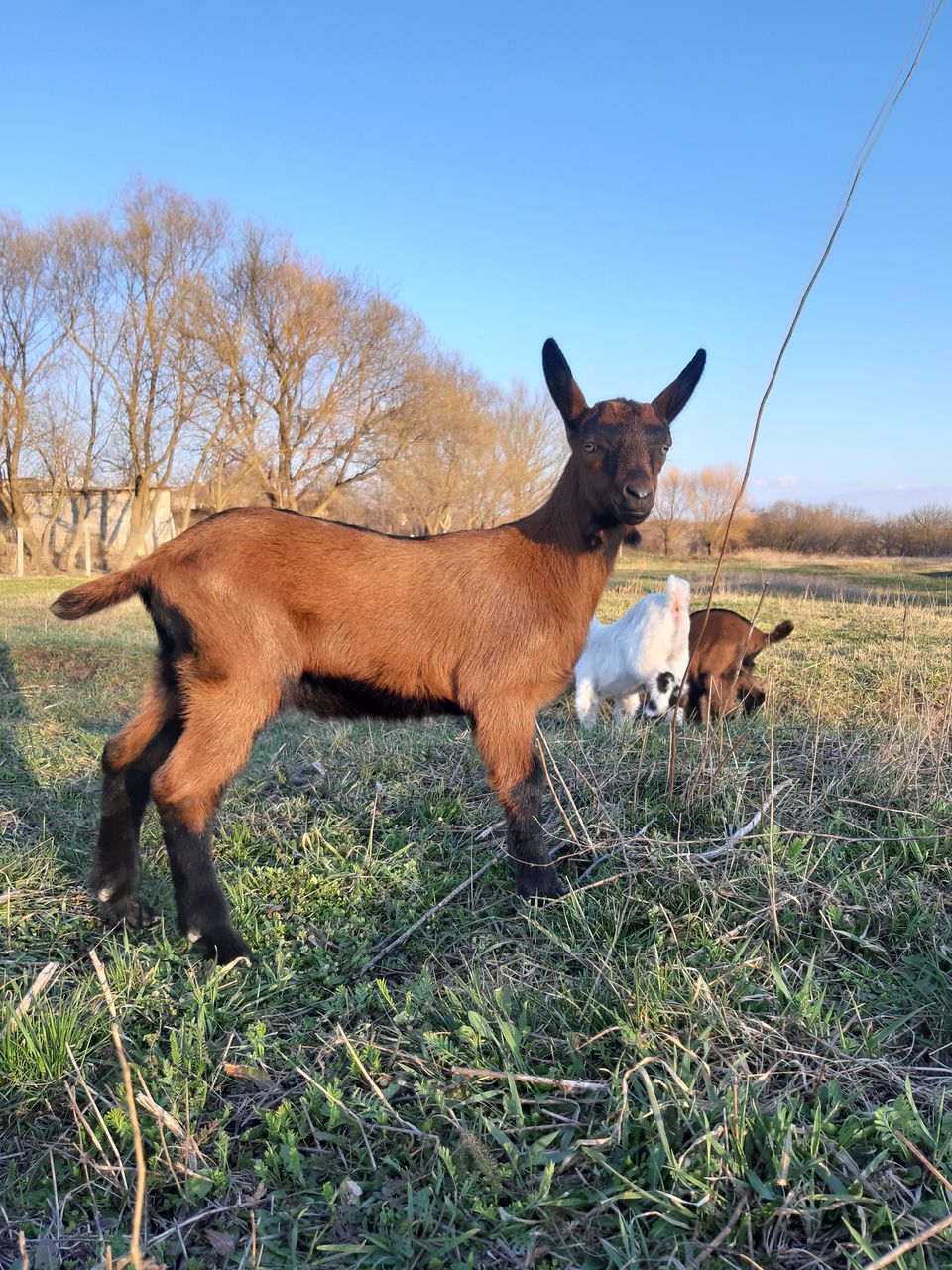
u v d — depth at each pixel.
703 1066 0.67
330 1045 0.74
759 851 1.01
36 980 0.78
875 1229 0.56
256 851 1.14
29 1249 0.58
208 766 0.90
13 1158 0.65
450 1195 0.60
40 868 1.07
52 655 2.44
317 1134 0.65
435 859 1.11
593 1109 0.67
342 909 0.98
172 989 0.84
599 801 1.17
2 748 1.54
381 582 0.97
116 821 0.98
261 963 0.89
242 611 0.91
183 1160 0.63
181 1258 0.58
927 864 1.02
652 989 0.76
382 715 1.04
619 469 0.96
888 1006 0.79
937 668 2.07
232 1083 0.72
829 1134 0.63
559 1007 0.78
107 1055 0.75
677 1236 0.56
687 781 1.21
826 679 2.04
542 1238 0.57
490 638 0.99
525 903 0.96
